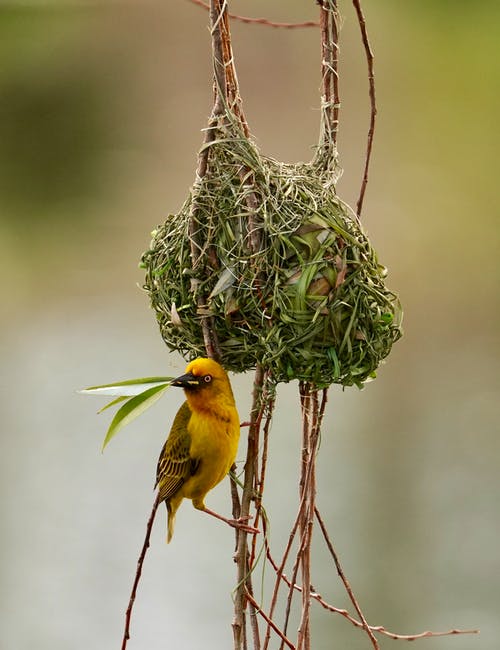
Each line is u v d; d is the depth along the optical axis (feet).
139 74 69.72
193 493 22.63
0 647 37.42
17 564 41.39
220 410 21.81
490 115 66.54
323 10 21.95
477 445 51.57
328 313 20.45
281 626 37.58
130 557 42.42
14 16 68.74
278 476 47.01
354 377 21.27
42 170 72.13
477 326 65.41
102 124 70.74
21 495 46.47
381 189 65.67
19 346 66.39
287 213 20.65
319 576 40.14
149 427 54.29
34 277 72.23
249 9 63.52
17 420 54.70
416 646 37.09
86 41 69.62
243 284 20.65
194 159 68.85
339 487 46.96
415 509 44.73
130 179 70.49
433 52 66.33
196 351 22.20
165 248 22.00
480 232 66.08
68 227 72.28
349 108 65.36
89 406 57.31
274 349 20.63
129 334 68.95
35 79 70.74
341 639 37.32
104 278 72.23
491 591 39.09
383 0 66.03
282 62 63.21
